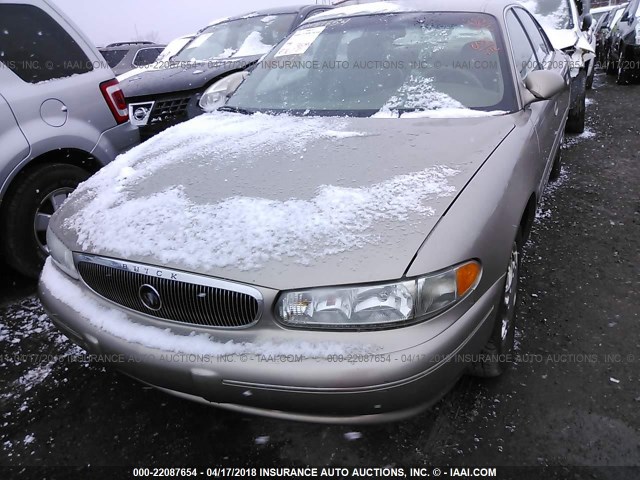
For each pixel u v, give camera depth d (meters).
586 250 3.43
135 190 2.19
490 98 2.65
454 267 1.69
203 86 5.64
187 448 2.08
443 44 2.94
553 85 2.72
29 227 3.31
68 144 3.50
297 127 2.60
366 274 1.62
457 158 2.12
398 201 1.84
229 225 1.83
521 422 2.08
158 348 1.77
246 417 2.21
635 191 4.35
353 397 1.60
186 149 2.50
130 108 5.58
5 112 3.19
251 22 6.81
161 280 1.79
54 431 2.20
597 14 19.12
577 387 2.24
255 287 1.66
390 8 3.35
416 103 2.67
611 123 6.68
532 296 2.93
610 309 2.77
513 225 2.05
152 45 11.02
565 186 4.58
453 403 2.19
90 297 2.05
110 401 2.37
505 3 3.31
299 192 1.95
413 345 1.60
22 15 3.38
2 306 3.21
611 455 1.91
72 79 3.58
